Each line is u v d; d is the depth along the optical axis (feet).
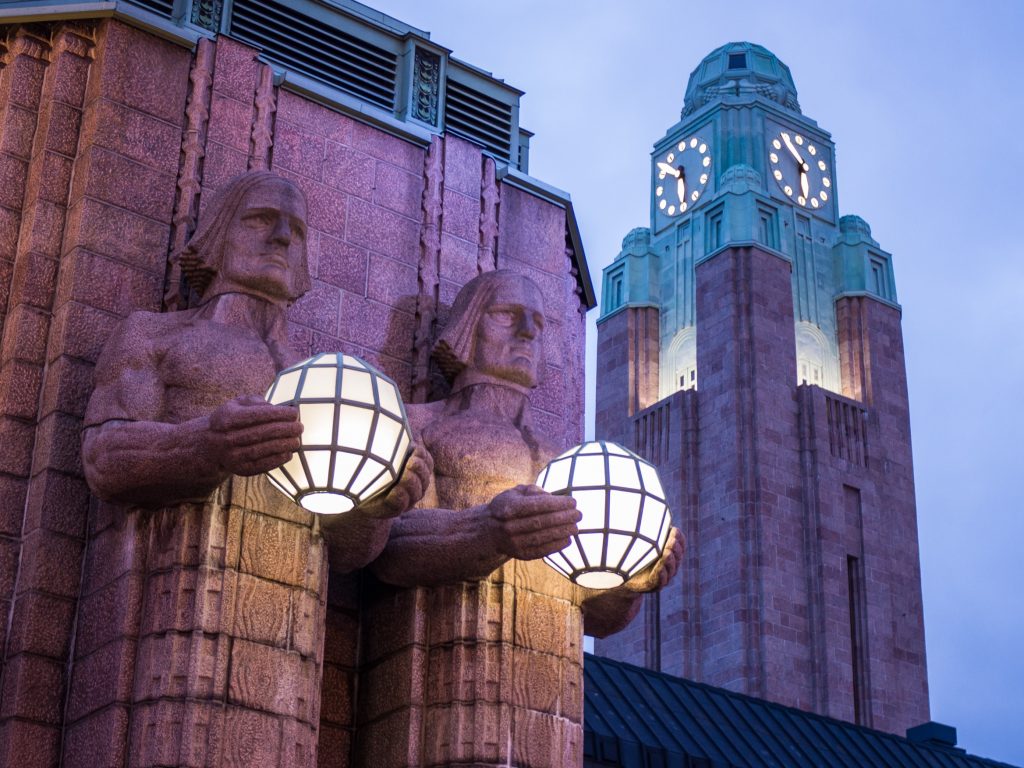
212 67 31.04
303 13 34.17
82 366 27.07
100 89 29.32
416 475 24.54
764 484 197.67
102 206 28.43
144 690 23.72
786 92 241.76
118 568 24.97
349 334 31.07
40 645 25.16
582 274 36.99
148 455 24.17
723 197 221.05
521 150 37.88
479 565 26.66
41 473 26.22
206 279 27.96
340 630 28.37
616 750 67.15
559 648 27.68
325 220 31.71
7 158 28.81
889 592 201.98
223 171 30.30
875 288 226.99
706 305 213.05
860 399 217.56
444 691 26.81
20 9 29.30
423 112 34.99
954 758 88.33
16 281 27.99
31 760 24.48
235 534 24.81
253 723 23.82
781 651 188.65
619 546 25.27
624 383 220.23
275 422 22.76
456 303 30.94
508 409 30.07
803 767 77.36
